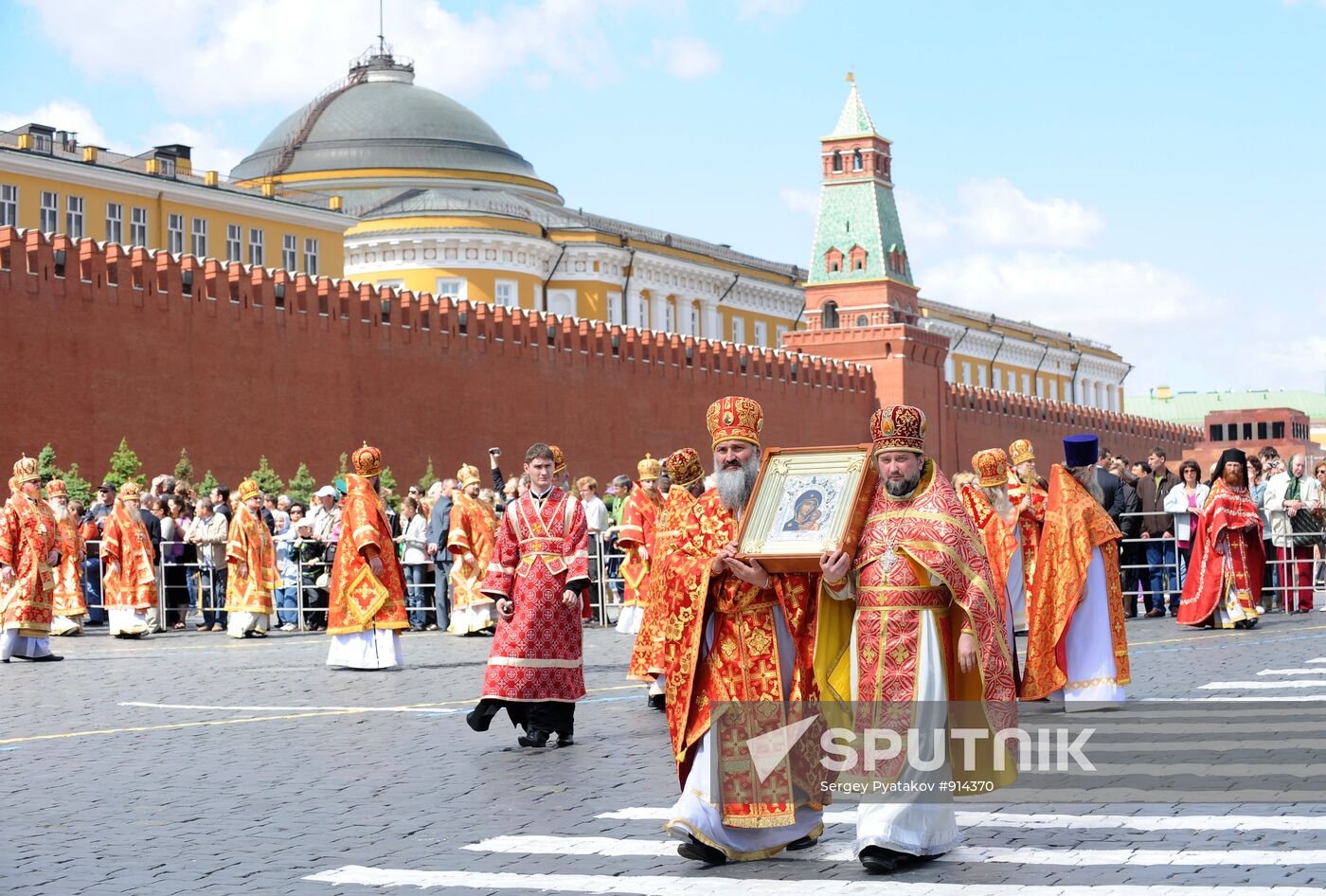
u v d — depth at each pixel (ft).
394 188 249.75
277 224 207.72
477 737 39.58
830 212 240.53
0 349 119.24
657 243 252.62
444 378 157.69
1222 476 64.85
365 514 55.47
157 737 40.29
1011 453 47.01
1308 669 48.70
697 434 190.49
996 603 24.02
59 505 79.15
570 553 37.81
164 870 25.17
